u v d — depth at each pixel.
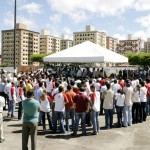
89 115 12.22
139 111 13.33
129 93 12.20
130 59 121.19
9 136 10.25
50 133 10.80
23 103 7.54
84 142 9.56
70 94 11.09
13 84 13.74
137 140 9.97
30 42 181.62
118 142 9.66
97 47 19.61
